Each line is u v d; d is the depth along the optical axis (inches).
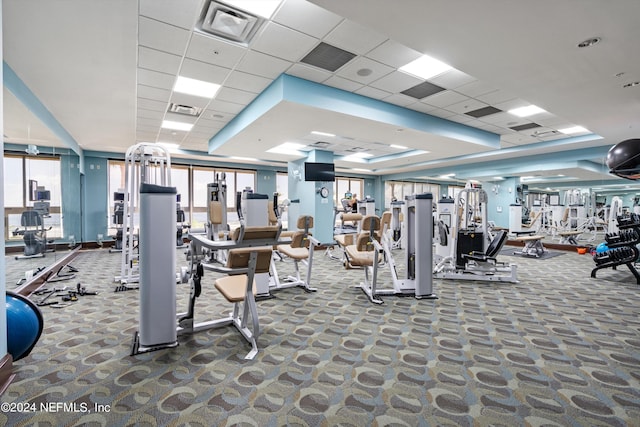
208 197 245.9
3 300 66.9
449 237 243.1
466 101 215.0
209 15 122.0
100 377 84.4
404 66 165.2
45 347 101.9
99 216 365.4
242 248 92.1
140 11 117.9
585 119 204.7
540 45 117.5
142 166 177.9
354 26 130.0
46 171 253.9
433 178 636.1
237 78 177.3
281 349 101.5
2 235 66.5
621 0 91.8
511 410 72.0
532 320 129.0
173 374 86.1
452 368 90.4
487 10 98.0
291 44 142.9
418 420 68.6
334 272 223.9
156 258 98.2
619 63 130.3
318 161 358.9
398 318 130.6
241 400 75.2
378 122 215.9
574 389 80.1
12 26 115.2
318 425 66.9
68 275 207.9
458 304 150.4
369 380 84.0
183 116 243.4
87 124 243.4
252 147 306.7
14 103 163.6
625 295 168.1
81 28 117.7
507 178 532.7
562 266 255.9
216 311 138.4
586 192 530.6
